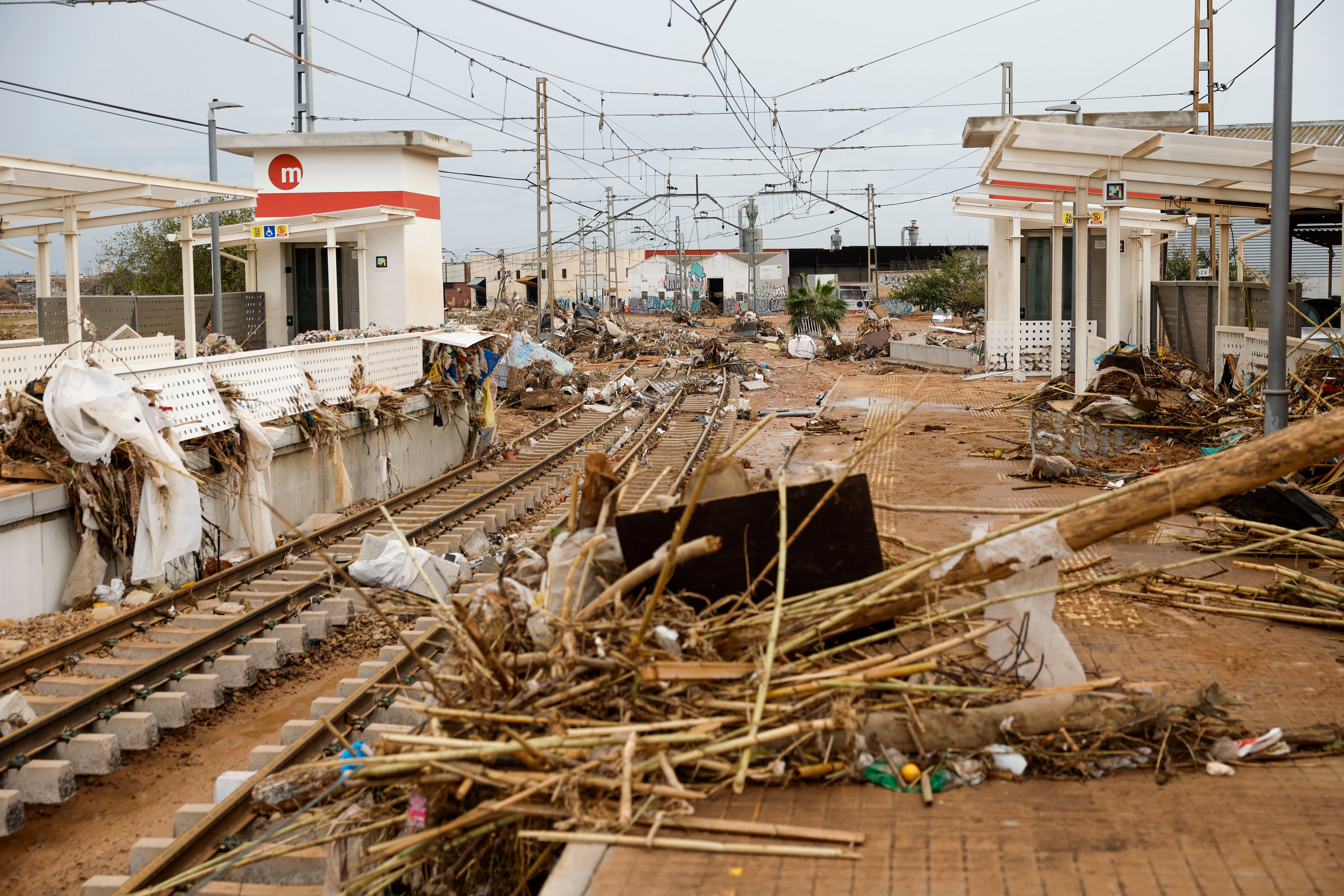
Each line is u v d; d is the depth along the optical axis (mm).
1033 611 5488
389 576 10953
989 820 4336
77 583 10398
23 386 11859
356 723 7578
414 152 28344
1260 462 5320
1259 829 4203
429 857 4438
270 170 28000
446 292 96812
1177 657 6250
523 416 26328
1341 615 6863
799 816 4387
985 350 33094
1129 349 18531
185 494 10961
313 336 19359
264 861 5680
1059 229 23328
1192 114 29578
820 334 57594
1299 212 23125
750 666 4910
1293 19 10898
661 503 6215
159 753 7773
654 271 105438
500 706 4609
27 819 6816
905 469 14867
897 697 5070
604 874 3957
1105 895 3746
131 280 37938
